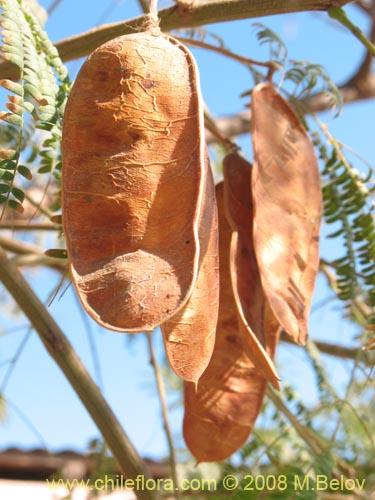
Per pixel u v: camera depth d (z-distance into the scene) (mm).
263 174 264
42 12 327
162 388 372
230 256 246
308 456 393
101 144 199
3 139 335
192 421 264
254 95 272
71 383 297
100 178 198
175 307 187
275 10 263
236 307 246
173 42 210
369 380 331
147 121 199
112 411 297
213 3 266
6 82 218
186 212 195
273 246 258
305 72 315
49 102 228
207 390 262
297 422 345
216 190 269
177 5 265
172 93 201
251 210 266
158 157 198
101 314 188
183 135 199
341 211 320
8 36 224
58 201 242
